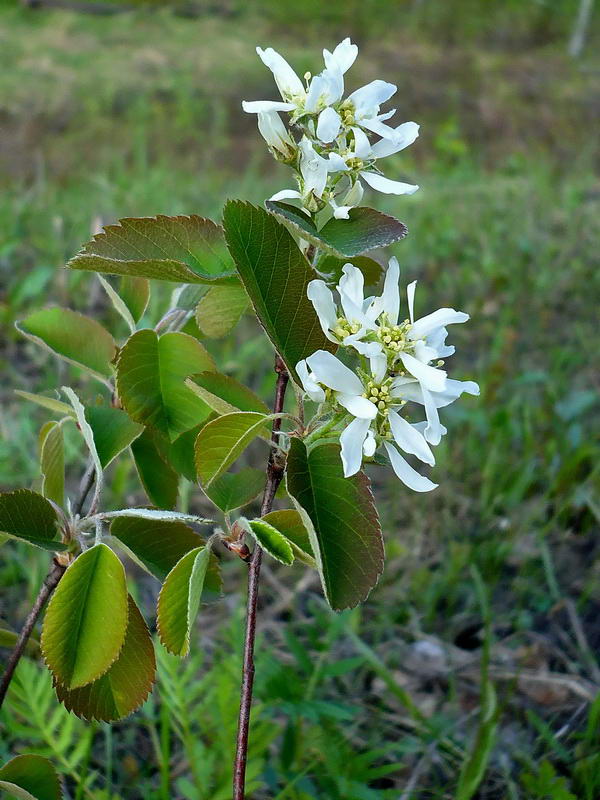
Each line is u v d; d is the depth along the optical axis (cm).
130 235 20
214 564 23
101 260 19
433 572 42
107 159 144
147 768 31
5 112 155
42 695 27
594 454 47
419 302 69
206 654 36
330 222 19
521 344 63
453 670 36
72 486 45
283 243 19
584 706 34
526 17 240
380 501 47
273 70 20
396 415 18
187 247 20
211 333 23
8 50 180
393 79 200
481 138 179
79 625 20
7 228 75
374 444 18
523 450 49
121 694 21
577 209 98
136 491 45
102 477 21
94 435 22
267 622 38
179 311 23
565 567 43
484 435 51
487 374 57
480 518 45
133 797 30
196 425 22
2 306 57
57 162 143
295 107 19
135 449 24
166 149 153
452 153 165
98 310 61
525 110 190
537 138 180
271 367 56
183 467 23
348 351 19
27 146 147
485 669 29
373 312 19
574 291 73
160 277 20
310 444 19
